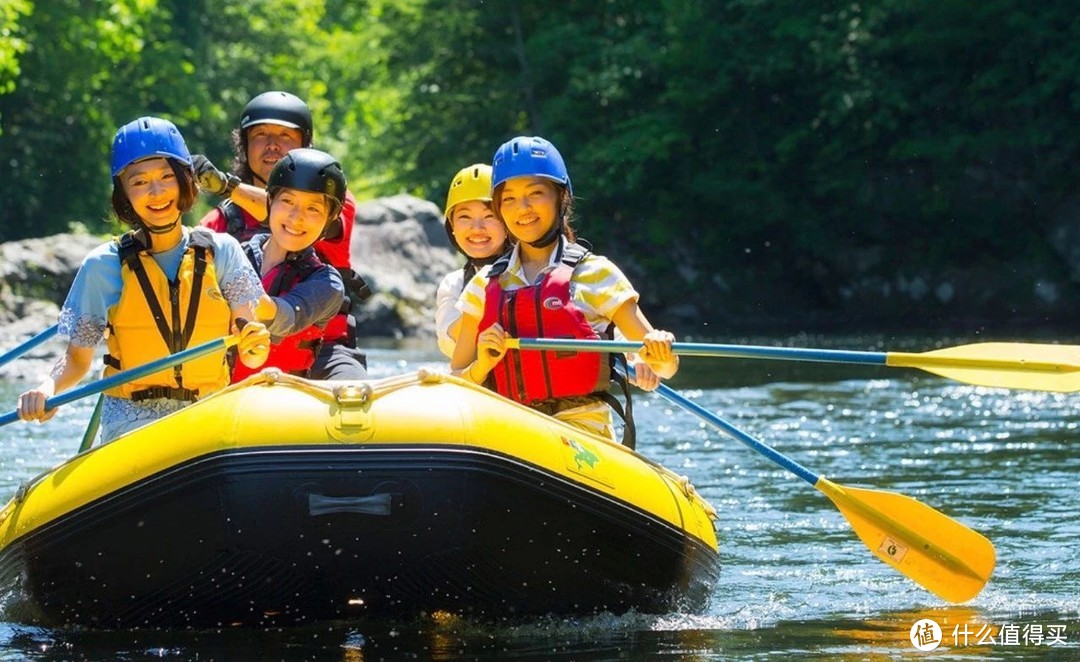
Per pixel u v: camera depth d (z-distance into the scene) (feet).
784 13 163.32
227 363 34.99
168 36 230.07
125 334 31.83
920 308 165.07
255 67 246.88
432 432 27.48
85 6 188.03
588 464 29.91
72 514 28.81
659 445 61.98
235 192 40.22
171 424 28.43
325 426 27.37
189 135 229.25
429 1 177.78
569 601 30.27
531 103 177.78
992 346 33.83
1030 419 68.64
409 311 129.39
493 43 179.93
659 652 27.89
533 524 28.58
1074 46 148.36
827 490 34.27
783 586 35.76
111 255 31.68
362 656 27.35
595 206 172.35
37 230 189.57
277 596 28.55
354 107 263.90
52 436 63.16
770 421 69.62
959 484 50.19
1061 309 158.30
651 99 175.42
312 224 34.06
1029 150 158.20
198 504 27.43
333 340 37.96
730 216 170.71
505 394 33.12
